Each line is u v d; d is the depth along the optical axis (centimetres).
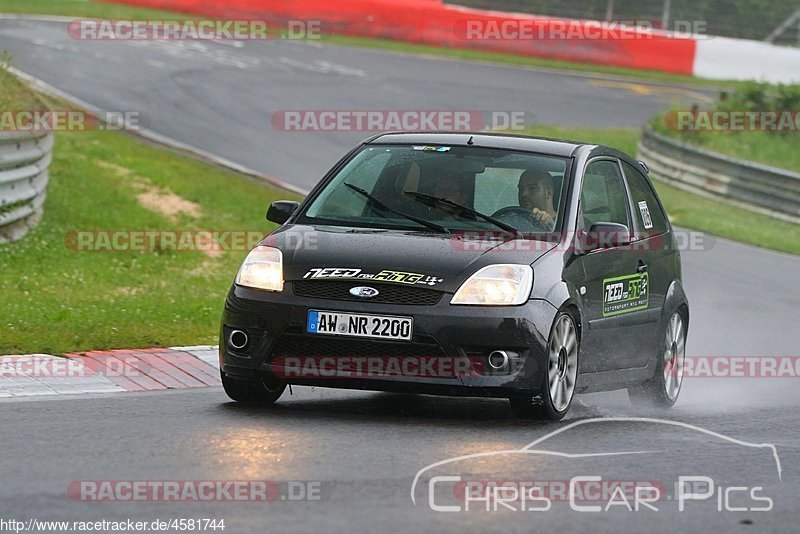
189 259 5016
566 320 2580
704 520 1806
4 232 4697
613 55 13325
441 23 13200
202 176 6650
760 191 8206
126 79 9388
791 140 10350
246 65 10731
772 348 4200
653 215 3148
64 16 12206
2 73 5856
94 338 3234
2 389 2652
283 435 2280
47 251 4700
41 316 3506
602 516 1797
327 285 2497
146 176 6262
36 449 2095
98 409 2497
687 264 6038
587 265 2689
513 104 10425
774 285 5634
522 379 2453
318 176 7356
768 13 14175
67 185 5741
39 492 1817
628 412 2908
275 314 2497
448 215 2694
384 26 13200
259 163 7469
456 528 1689
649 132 9212
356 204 2752
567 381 2608
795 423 2783
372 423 2453
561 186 2753
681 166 8775
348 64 11438
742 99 10644
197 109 8744
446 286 2464
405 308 2445
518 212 2700
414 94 10281
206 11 13000
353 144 8381
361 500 1819
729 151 9881
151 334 3384
